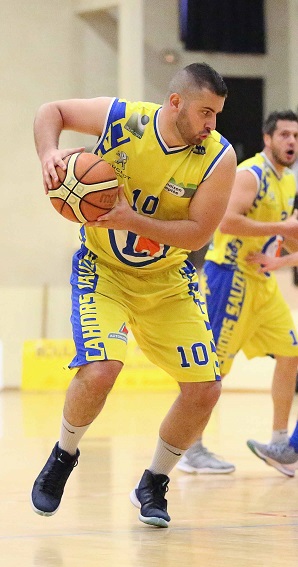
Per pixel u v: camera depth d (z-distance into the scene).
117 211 5.22
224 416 14.28
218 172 5.43
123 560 4.73
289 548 5.05
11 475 8.07
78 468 8.63
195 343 5.70
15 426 12.61
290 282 20.20
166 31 24.44
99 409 5.42
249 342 8.84
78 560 4.74
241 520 6.03
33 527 5.75
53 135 5.47
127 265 5.69
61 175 5.17
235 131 25.02
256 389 19.56
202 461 8.56
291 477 8.33
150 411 15.10
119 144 5.46
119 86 23.02
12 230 23.47
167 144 5.39
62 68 23.70
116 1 22.83
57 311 22.41
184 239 5.42
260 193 8.34
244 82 24.98
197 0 24.16
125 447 10.30
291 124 8.36
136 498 5.99
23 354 20.75
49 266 23.70
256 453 8.45
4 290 22.39
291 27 24.41
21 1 23.31
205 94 5.13
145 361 20.41
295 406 16.03
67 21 23.67
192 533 5.55
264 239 8.60
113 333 5.41
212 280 8.70
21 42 23.33
